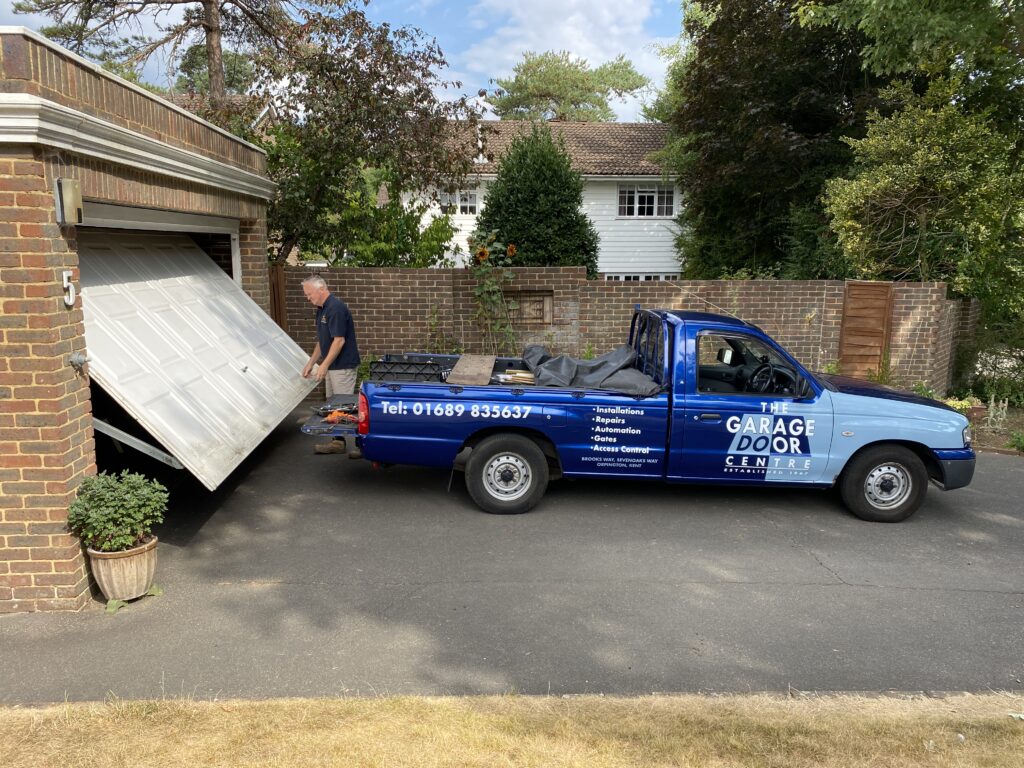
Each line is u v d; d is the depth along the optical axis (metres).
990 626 5.09
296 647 4.65
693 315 7.34
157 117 6.57
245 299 9.52
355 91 11.88
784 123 15.82
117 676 4.30
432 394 6.87
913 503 7.04
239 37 15.31
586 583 5.63
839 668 4.53
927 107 12.05
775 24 15.30
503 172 16.52
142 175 6.17
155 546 5.27
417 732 3.72
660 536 6.61
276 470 8.34
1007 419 11.58
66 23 14.42
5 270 4.58
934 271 13.02
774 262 18.42
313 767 3.43
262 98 13.14
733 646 4.77
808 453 6.96
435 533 6.58
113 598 5.11
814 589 5.61
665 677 4.39
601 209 24.00
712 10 17.50
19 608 5.01
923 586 5.71
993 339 13.07
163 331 6.75
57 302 4.73
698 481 7.10
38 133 4.40
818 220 15.52
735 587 5.62
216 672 4.35
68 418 4.90
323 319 8.42
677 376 6.89
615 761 3.51
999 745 3.71
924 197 11.90
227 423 6.37
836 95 15.78
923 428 6.93
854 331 12.33
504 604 5.27
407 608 5.19
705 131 17.41
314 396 11.76
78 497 5.02
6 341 4.66
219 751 3.55
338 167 12.68
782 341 12.68
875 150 12.17
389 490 7.71
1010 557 6.30
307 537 6.44
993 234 11.74
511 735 3.71
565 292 12.54
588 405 6.91
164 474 7.98
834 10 10.22
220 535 6.45
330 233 13.42
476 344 12.52
